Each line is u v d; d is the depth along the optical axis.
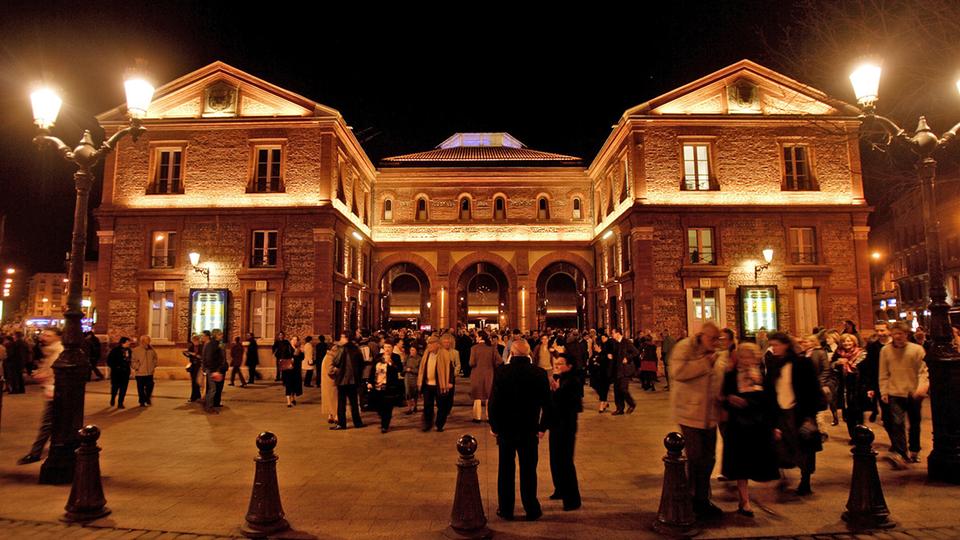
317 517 6.83
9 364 19.19
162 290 26.80
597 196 35.47
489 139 46.53
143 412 15.47
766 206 27.27
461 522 6.16
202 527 6.54
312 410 15.97
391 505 7.30
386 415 12.61
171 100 28.16
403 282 43.03
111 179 27.47
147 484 8.26
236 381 24.45
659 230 27.11
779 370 7.77
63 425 8.41
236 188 27.31
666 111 28.30
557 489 7.53
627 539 6.14
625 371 14.94
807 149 28.39
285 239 26.77
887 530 6.42
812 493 7.75
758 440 6.90
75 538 6.22
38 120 9.04
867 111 9.40
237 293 26.56
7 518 6.82
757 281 27.08
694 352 6.93
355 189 32.84
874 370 10.00
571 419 7.29
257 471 6.43
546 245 35.78
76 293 8.73
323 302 26.28
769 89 28.50
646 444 11.05
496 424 6.94
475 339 25.98
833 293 27.31
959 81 9.16
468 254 35.88
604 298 33.75
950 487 7.96
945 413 8.31
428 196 36.72
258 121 27.41
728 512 7.02
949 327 8.51
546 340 20.31
